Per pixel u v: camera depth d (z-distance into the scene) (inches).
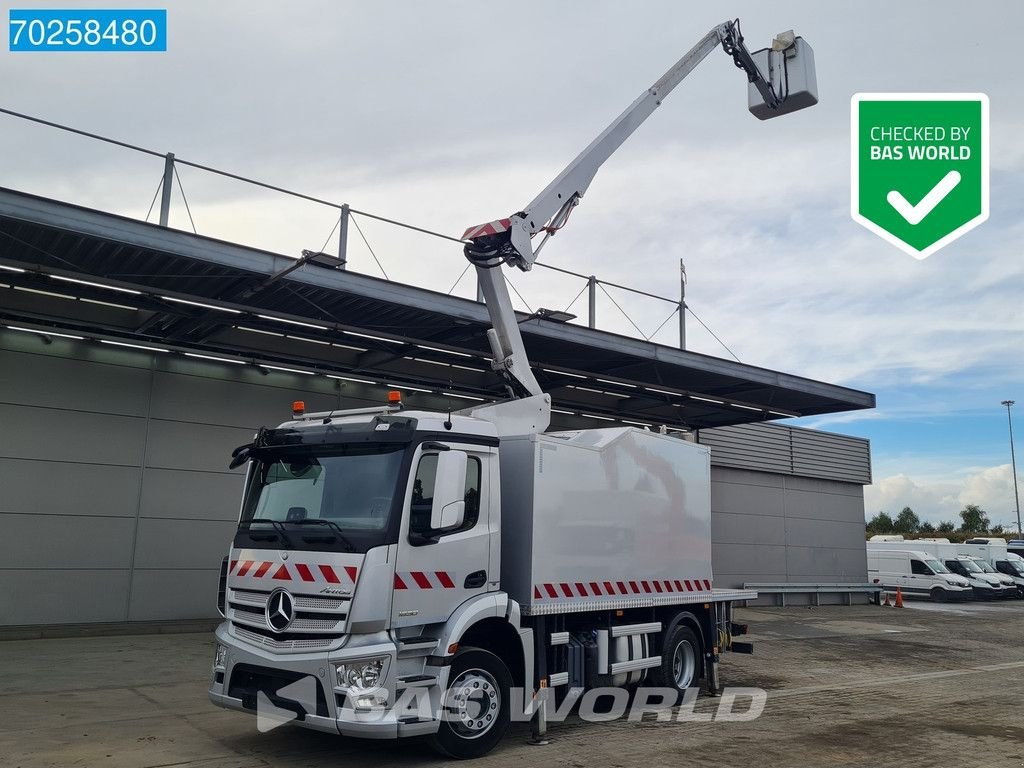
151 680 402.9
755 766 282.0
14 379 539.5
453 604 281.0
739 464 1035.3
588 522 339.3
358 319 564.7
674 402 808.3
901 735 337.4
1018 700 428.5
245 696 274.4
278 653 267.9
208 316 532.1
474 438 297.6
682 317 706.2
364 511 271.7
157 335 582.6
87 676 404.8
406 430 278.1
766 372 717.9
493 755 289.4
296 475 293.4
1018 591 1349.7
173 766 263.9
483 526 295.7
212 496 612.1
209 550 606.2
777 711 383.2
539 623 313.4
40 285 489.4
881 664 560.7
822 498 1147.9
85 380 566.9
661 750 301.3
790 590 1026.1
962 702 419.5
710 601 410.6
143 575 575.5
